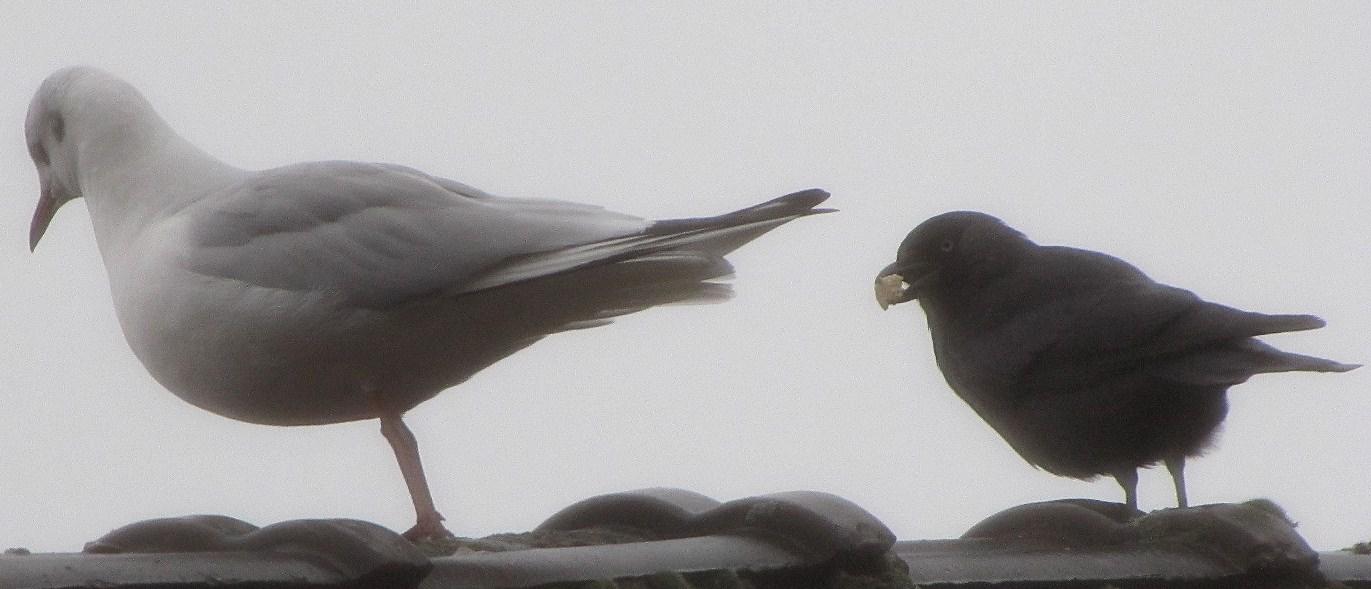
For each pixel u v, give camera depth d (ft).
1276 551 31.99
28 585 20.84
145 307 34.04
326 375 33.78
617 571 25.93
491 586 24.56
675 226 31.68
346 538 23.61
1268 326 44.24
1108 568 30.99
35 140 38.99
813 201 31.50
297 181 34.50
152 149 36.73
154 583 21.74
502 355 35.06
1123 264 48.03
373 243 33.06
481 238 32.91
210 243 33.63
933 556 30.14
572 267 32.04
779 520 28.27
